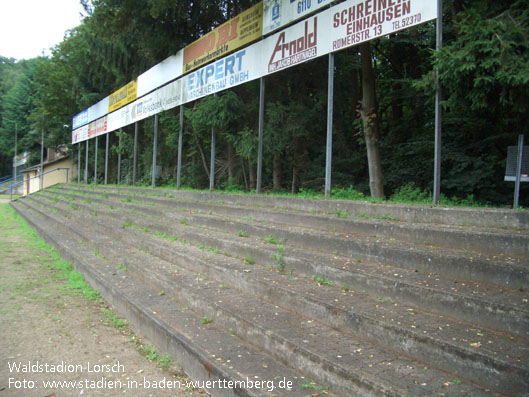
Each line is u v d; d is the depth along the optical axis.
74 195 20.08
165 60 15.86
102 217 12.23
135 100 18.95
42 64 35.34
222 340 3.94
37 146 52.62
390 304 3.87
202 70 13.08
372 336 3.39
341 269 4.53
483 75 6.16
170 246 7.41
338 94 14.12
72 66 28.09
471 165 10.12
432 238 4.91
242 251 6.19
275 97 13.20
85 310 5.85
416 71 14.39
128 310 5.31
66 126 34.28
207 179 15.73
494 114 9.44
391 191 12.02
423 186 11.09
